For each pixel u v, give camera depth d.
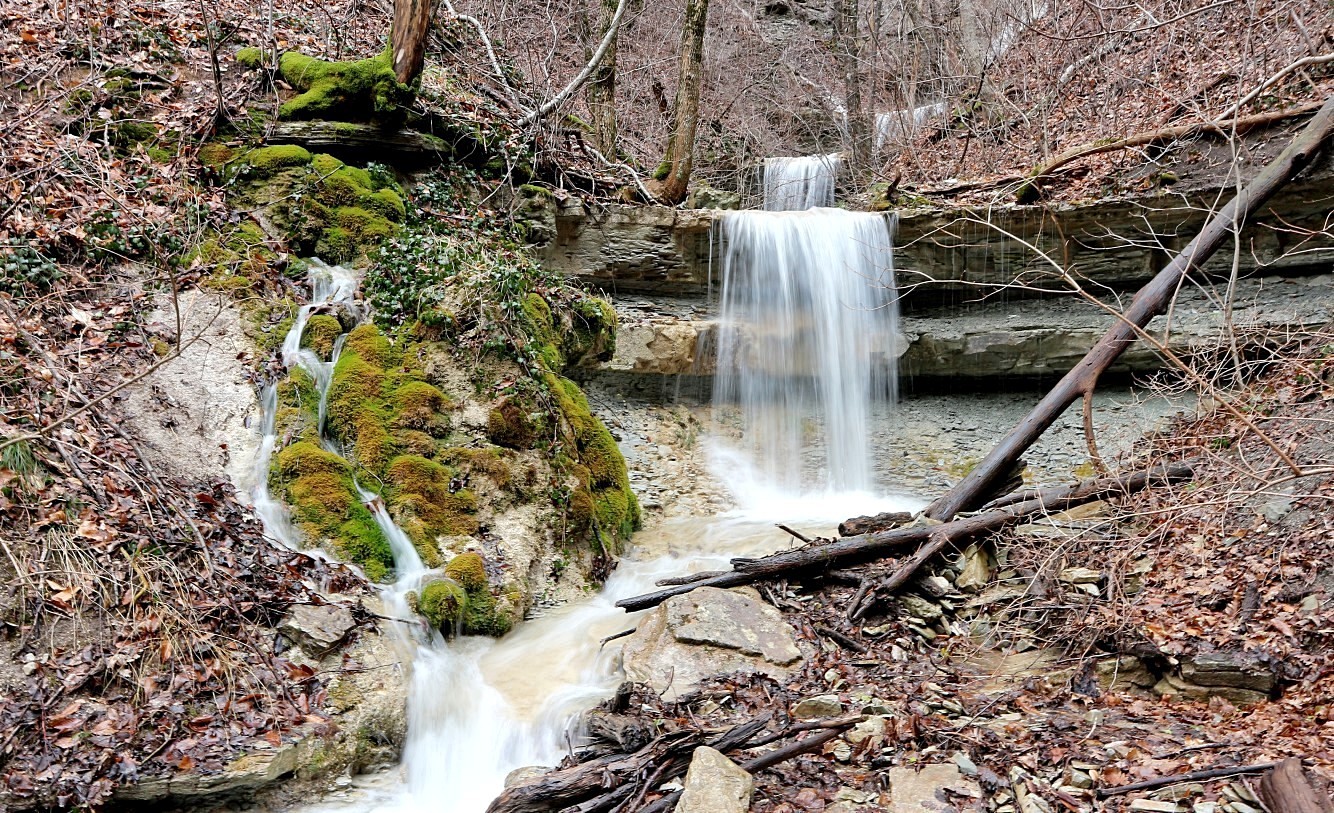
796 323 11.23
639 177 12.77
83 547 5.25
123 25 9.42
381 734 5.34
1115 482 7.27
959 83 18.00
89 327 6.83
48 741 4.43
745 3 21.58
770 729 4.90
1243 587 5.99
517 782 4.60
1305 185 9.74
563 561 7.47
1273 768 4.04
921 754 4.71
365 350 7.71
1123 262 10.67
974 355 11.04
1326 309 9.66
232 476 6.62
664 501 9.78
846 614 6.57
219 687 5.04
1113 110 13.47
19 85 8.34
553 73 14.20
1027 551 6.84
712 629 6.06
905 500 10.29
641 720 5.13
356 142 9.14
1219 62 12.70
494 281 8.16
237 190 8.58
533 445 7.77
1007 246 10.87
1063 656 5.99
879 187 13.98
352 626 5.76
